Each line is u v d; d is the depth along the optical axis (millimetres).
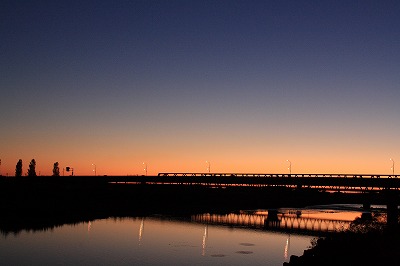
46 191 144000
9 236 75312
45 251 61125
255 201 168250
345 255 38469
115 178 142750
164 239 74562
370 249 40531
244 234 83500
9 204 122250
